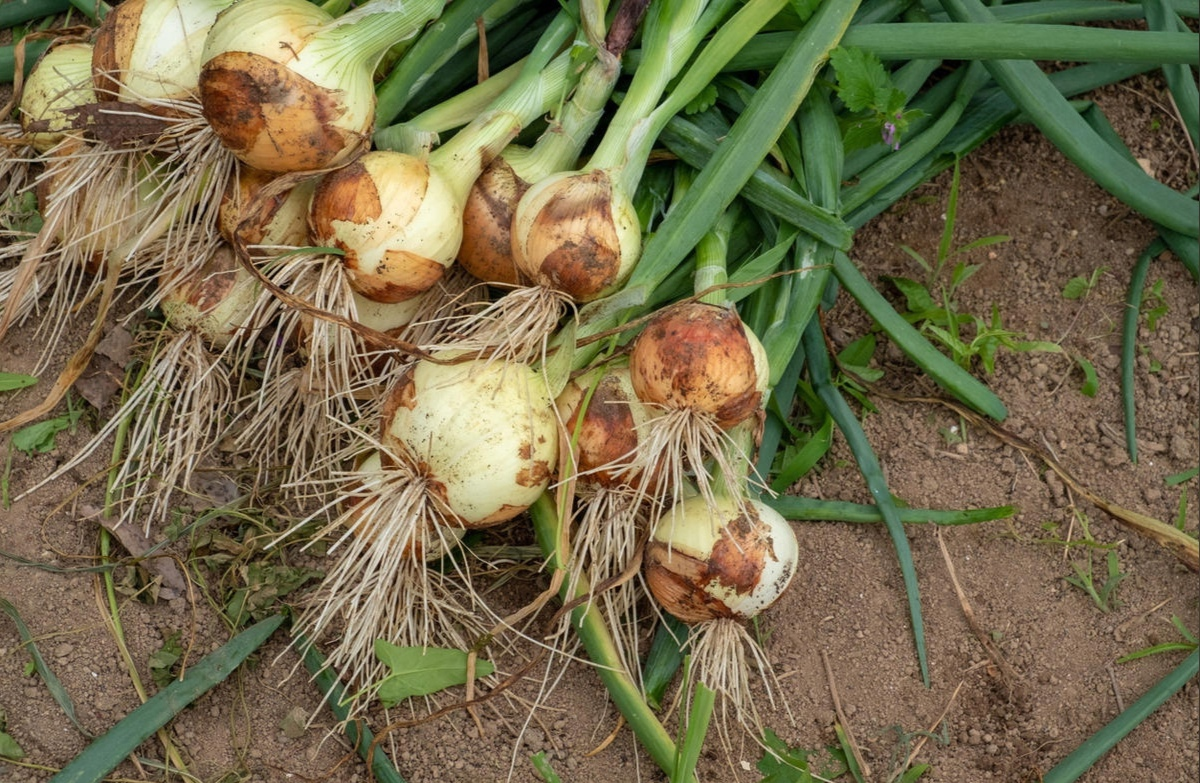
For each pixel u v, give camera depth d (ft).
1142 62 3.11
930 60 3.40
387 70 3.18
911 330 3.34
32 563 3.12
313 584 3.22
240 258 2.93
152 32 3.01
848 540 3.33
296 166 2.94
